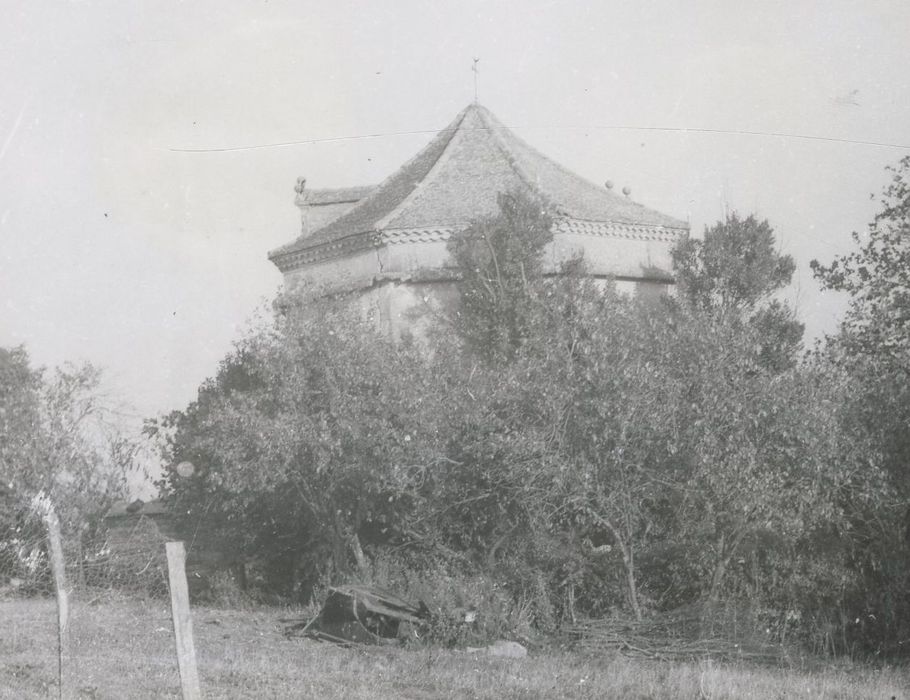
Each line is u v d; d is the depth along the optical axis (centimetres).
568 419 2364
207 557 3253
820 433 2180
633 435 2295
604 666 1809
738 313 3127
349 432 2648
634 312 2881
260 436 2659
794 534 2150
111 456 2186
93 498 2128
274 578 3095
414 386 2677
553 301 3027
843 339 2398
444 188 3806
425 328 3506
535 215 3278
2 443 2086
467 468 2489
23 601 2095
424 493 2562
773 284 3428
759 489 2144
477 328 3158
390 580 2441
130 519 2369
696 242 3488
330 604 2161
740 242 3428
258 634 2136
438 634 2055
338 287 3681
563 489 2300
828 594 2155
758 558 2230
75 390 2223
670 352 2427
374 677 1528
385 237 3609
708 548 2205
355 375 2731
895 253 2436
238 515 3011
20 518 2050
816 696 1521
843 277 2480
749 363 2333
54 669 1359
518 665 1758
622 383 2317
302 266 3928
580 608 2295
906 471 2253
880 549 2188
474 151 3972
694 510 2247
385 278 3547
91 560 2175
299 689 1356
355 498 2755
